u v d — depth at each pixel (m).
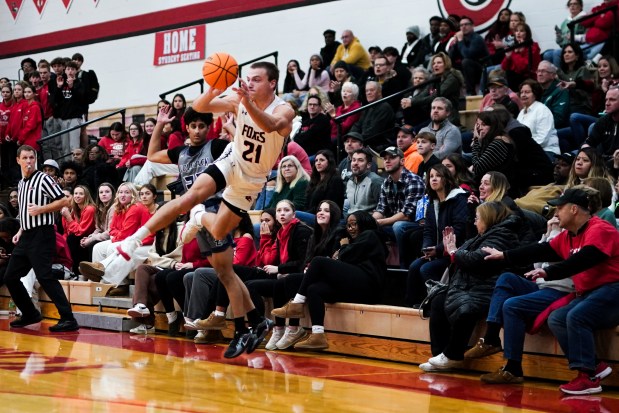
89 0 22.38
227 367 7.63
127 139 16.89
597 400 6.24
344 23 17.41
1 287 13.05
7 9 24.16
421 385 6.82
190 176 8.09
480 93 13.91
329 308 8.88
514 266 7.29
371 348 8.51
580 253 6.63
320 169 10.78
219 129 13.52
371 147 12.91
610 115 10.08
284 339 8.89
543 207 9.02
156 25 20.91
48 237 10.60
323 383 6.81
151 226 6.71
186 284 9.77
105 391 6.22
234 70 7.03
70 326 10.56
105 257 11.54
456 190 8.80
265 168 6.91
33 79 19.48
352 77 15.17
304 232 9.62
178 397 6.05
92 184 14.56
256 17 18.94
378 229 9.17
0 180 17.53
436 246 8.59
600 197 7.05
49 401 5.76
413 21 16.38
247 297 7.50
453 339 7.43
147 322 10.62
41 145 17.16
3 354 8.26
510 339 7.00
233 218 7.02
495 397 6.30
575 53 12.53
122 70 21.64
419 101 12.79
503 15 14.62
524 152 9.84
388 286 9.87
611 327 6.78
